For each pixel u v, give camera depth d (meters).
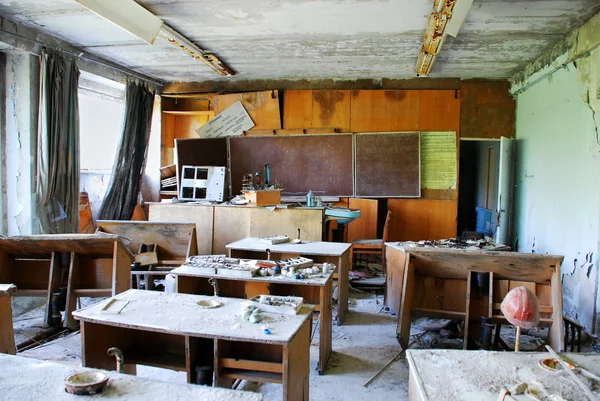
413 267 3.22
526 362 1.69
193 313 2.19
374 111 6.54
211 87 6.97
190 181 5.79
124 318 2.10
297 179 6.71
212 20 4.10
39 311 4.23
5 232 4.56
